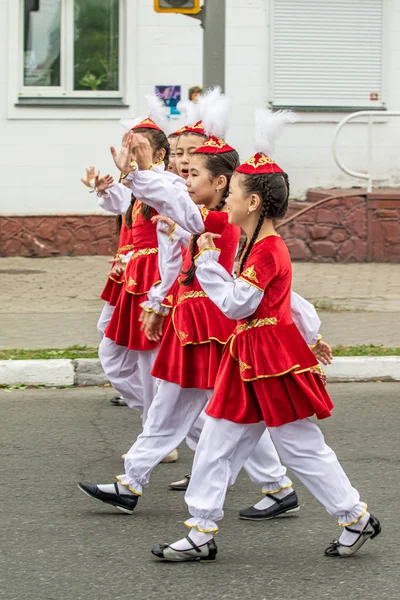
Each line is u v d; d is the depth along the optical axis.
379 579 5.54
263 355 5.51
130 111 17.59
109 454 8.02
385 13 18.11
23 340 11.22
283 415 5.53
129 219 7.52
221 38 11.52
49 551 5.98
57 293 14.02
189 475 7.21
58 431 8.65
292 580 5.52
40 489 7.15
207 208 6.35
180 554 5.73
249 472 6.51
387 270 15.87
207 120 6.35
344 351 10.73
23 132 17.45
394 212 16.48
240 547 6.03
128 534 6.27
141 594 5.35
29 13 17.45
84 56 17.64
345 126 18.17
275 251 5.54
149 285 7.28
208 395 6.35
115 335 7.63
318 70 18.06
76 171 17.59
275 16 17.86
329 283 14.74
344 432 8.61
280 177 5.60
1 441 8.35
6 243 17.19
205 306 6.24
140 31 17.44
